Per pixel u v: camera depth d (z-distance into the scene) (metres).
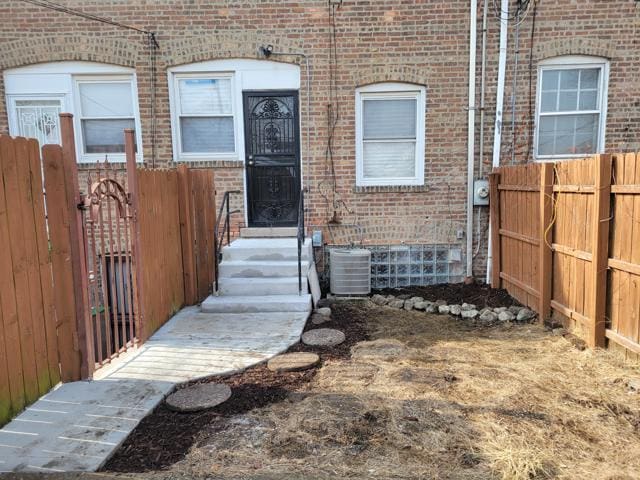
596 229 4.30
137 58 7.09
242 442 2.95
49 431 2.98
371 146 7.43
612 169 4.22
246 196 7.40
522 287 6.06
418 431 3.05
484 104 7.10
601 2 6.80
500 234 6.89
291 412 3.32
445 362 4.29
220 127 7.41
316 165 7.30
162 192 5.29
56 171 3.49
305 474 2.61
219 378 3.91
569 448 2.86
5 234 3.01
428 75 7.07
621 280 4.16
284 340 4.78
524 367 4.14
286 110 7.30
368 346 4.72
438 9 6.94
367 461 2.74
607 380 3.82
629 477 2.57
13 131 7.28
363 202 7.36
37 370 3.38
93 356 3.81
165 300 5.37
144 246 4.75
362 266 6.84
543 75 7.10
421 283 7.48
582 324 4.69
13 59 7.06
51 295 3.54
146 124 7.25
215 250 6.04
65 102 7.25
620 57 6.90
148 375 3.88
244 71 7.18
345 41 7.05
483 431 3.04
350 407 3.38
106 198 4.02
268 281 6.08
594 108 7.15
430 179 7.31
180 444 2.93
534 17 6.88
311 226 7.40
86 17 7.00
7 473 2.56
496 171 6.93
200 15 7.03
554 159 7.27
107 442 2.87
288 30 7.05
